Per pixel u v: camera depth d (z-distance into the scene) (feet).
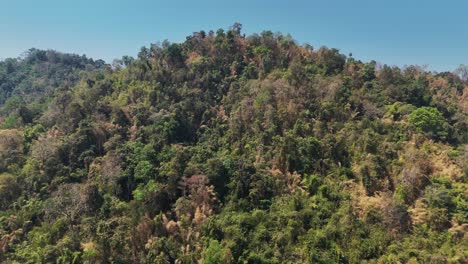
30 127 256.93
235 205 179.63
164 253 162.20
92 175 198.29
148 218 173.37
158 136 223.10
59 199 181.57
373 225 164.96
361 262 150.10
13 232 175.83
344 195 179.83
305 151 201.87
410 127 218.18
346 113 232.53
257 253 155.84
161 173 190.60
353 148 203.62
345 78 271.28
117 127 234.17
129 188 192.85
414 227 161.99
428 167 187.52
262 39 319.27
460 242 153.99
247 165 193.16
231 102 259.19
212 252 156.04
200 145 229.66
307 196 181.98
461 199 168.14
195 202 179.63
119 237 161.99
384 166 189.57
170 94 263.08
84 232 167.22
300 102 237.04
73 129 235.61
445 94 295.89
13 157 221.66
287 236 160.35
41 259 157.07
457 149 212.23
